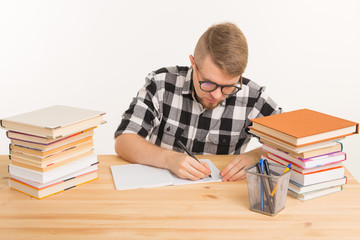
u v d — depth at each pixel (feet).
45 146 3.73
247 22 10.91
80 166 4.09
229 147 5.82
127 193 3.95
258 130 4.15
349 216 3.54
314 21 10.94
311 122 4.07
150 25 11.07
